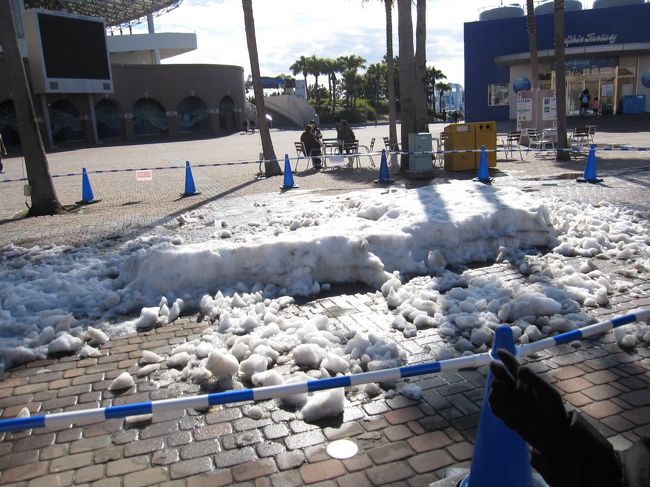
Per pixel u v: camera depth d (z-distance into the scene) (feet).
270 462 10.31
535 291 17.22
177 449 10.85
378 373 8.59
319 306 18.01
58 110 135.74
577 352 13.89
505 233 22.82
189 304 18.58
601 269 19.98
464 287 18.90
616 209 27.96
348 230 21.97
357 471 9.93
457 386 12.64
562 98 50.85
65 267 22.85
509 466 7.98
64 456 10.81
